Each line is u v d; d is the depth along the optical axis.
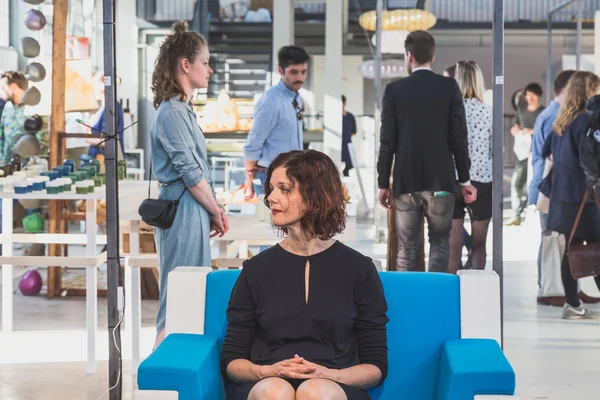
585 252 5.43
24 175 4.97
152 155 3.95
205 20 14.26
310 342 2.79
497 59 3.44
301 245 2.84
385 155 5.50
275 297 2.80
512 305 6.79
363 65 12.88
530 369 4.91
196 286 2.99
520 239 10.83
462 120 5.39
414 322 2.93
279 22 9.91
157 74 3.92
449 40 16.25
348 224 4.65
